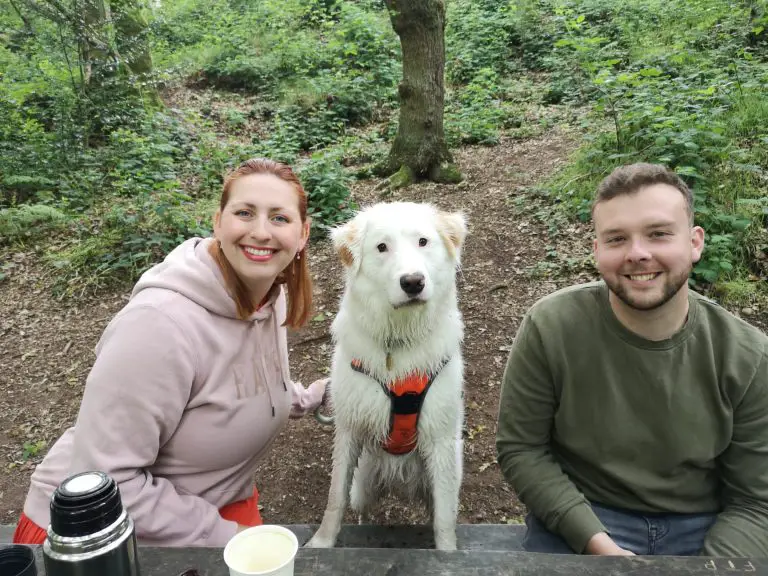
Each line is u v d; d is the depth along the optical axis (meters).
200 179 7.06
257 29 12.59
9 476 3.52
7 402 4.16
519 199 5.64
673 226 1.56
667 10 9.79
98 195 6.78
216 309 1.70
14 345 4.77
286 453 3.42
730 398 1.64
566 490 1.75
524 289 4.49
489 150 7.48
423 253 2.21
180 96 10.48
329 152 7.22
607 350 1.72
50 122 8.08
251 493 2.07
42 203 6.52
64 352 4.63
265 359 1.88
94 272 5.43
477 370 3.84
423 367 2.21
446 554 1.20
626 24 9.77
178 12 14.39
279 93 10.24
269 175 1.74
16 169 6.93
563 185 5.52
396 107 9.92
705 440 1.66
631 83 5.79
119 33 9.09
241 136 8.98
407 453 2.42
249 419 1.81
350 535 2.36
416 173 6.84
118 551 0.86
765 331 3.68
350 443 2.41
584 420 1.78
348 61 11.10
